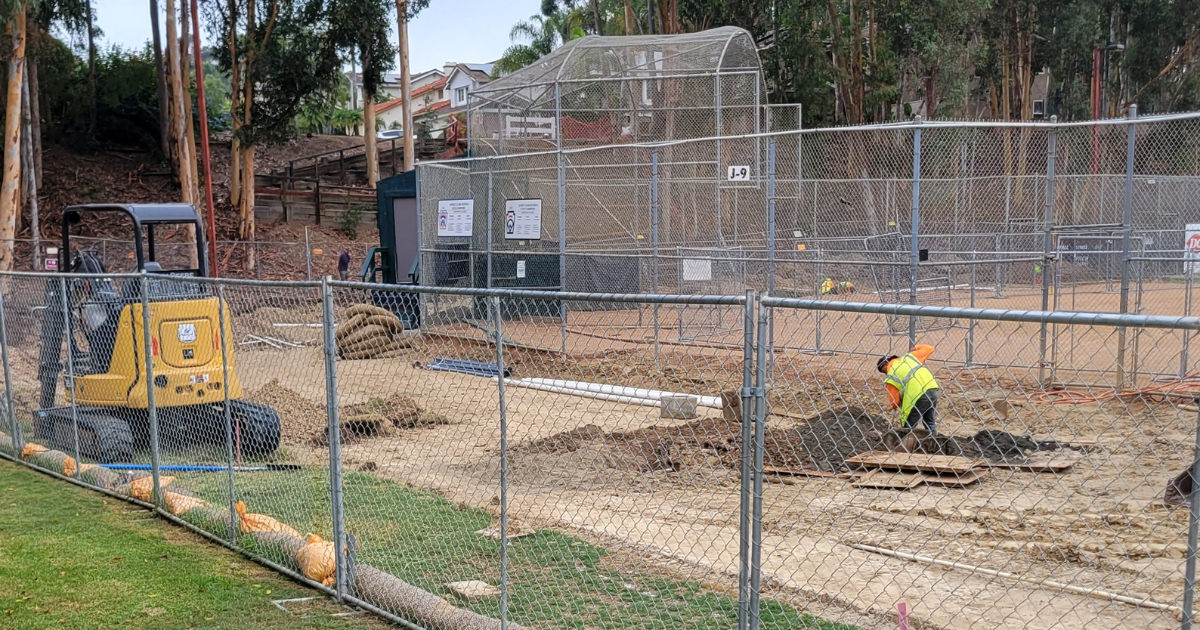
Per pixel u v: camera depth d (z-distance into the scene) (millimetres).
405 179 21828
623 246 19781
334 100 47219
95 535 6926
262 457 9109
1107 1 38250
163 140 41656
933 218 25500
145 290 7473
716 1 33594
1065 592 5180
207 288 9562
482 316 14133
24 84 31469
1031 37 38562
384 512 7137
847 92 34500
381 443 10008
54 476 8945
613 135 21797
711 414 10234
